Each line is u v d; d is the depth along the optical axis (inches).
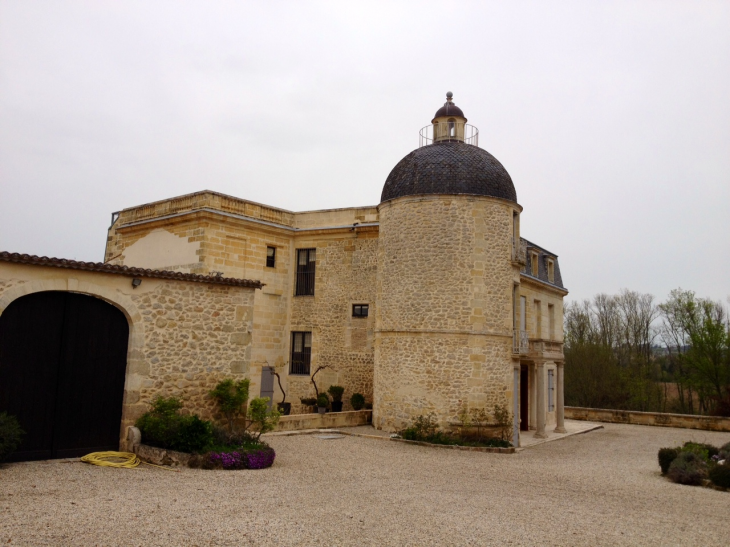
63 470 359.6
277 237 889.5
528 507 345.4
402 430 673.6
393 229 722.8
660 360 1707.7
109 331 425.1
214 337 476.7
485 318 676.7
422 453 570.6
